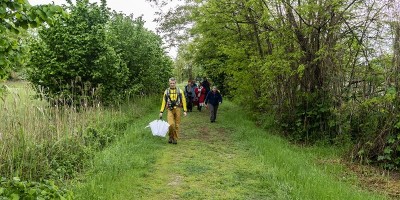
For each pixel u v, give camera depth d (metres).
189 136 11.16
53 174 6.37
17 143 6.71
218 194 5.94
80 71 11.95
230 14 13.34
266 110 14.43
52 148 7.11
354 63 10.02
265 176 6.68
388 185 7.08
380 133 8.26
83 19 12.38
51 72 11.45
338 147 10.07
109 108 13.20
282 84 12.38
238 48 14.25
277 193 5.82
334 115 10.62
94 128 9.47
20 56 2.94
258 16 12.77
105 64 12.49
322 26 10.48
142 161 7.52
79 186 5.70
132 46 17.64
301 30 10.89
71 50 11.71
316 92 11.08
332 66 10.51
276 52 11.52
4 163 6.11
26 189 2.62
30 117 7.64
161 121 10.03
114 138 9.66
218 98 14.15
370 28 9.70
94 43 12.10
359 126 9.51
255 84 14.49
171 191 6.05
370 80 9.23
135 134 10.07
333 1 9.70
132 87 17.25
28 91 10.19
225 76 23.41
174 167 7.42
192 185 6.38
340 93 10.34
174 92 9.95
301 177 6.44
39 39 11.82
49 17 2.64
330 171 7.84
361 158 8.46
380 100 8.25
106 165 6.92
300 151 9.64
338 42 10.40
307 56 11.19
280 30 11.05
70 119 8.79
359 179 7.43
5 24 2.55
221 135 11.37
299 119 11.32
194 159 8.16
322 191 5.58
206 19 13.84
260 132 11.33
